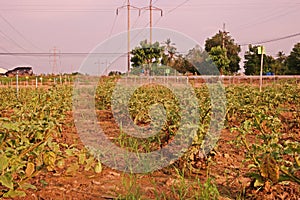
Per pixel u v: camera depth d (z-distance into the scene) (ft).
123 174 18.74
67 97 51.57
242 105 38.47
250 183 17.07
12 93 63.36
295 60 165.99
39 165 15.80
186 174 20.42
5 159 12.80
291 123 34.58
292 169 14.97
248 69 163.84
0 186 16.60
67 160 22.59
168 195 17.35
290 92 53.93
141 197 16.92
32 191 17.54
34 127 17.26
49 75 167.63
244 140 19.03
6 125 14.46
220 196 17.06
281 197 16.33
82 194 17.56
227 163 22.68
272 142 17.38
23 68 226.17
